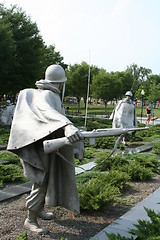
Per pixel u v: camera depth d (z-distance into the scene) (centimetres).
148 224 361
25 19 2659
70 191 417
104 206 532
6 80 2453
